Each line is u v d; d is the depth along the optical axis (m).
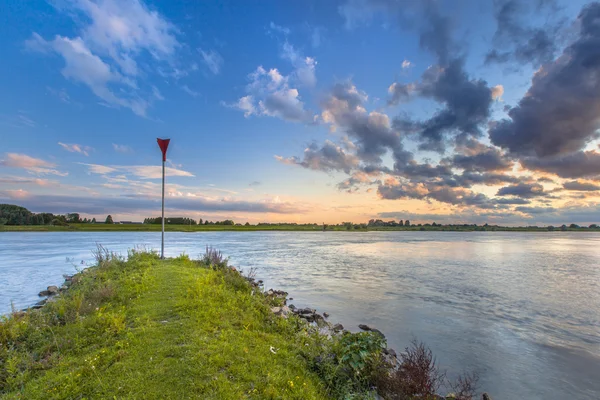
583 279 22.67
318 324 11.55
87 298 10.37
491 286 20.09
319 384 6.07
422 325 12.54
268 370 5.97
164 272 15.30
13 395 5.00
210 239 78.38
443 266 29.84
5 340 6.99
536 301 16.27
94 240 62.69
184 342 6.74
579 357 9.69
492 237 118.12
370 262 32.81
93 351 6.47
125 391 4.99
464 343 10.74
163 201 21.56
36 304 13.54
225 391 5.08
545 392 7.77
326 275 24.52
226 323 8.15
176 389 5.06
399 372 6.79
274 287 19.86
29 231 109.31
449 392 7.57
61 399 4.87
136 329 7.51
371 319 13.27
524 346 10.52
